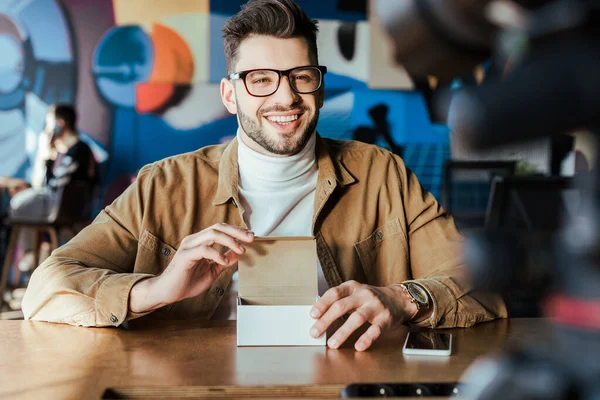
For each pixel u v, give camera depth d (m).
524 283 0.31
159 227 1.53
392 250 1.60
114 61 6.79
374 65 6.90
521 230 0.33
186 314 1.46
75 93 6.76
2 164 6.69
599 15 0.25
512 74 0.25
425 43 0.25
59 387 0.78
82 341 1.06
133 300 1.17
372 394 0.73
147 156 6.84
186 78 6.86
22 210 4.75
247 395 0.78
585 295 0.29
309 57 1.44
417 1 0.24
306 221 1.56
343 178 1.59
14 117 6.70
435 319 1.18
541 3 0.25
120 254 1.49
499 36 0.25
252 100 1.43
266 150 1.50
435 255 1.57
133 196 1.54
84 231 1.50
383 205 1.62
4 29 6.67
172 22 6.83
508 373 0.31
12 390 0.77
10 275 6.13
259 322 1.01
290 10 1.40
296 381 0.81
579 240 0.30
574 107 0.24
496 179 2.51
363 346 0.98
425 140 6.96
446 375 0.83
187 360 0.92
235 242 1.07
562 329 0.30
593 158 0.29
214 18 6.85
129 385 0.78
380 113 6.94
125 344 1.04
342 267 1.57
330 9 6.89
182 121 6.86
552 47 0.25
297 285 1.07
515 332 1.15
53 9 6.71
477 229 0.33
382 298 1.10
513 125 0.25
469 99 0.26
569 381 0.29
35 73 6.71
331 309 1.03
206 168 1.59
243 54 1.44
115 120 6.80
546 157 5.12
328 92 6.91
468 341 1.07
